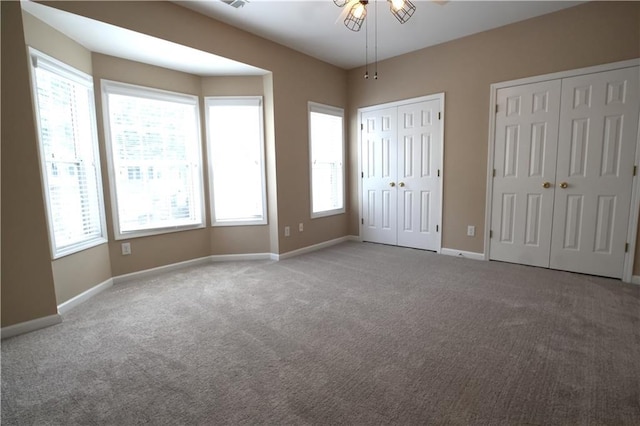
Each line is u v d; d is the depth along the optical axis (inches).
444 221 171.0
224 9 123.7
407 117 179.5
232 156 164.4
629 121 119.8
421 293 117.5
